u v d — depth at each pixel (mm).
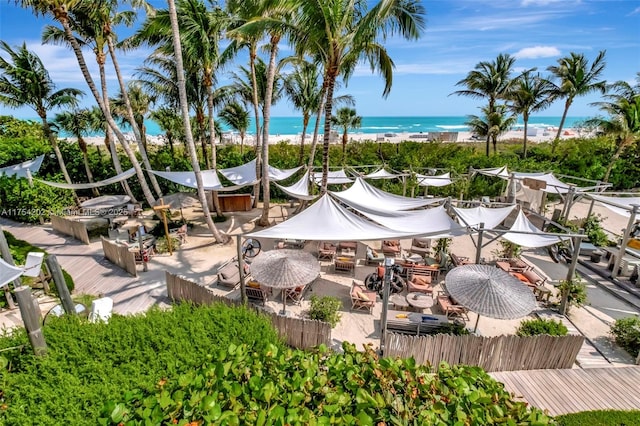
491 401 3080
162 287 10586
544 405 6570
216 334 5160
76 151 22047
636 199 14031
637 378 7395
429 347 7422
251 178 18797
